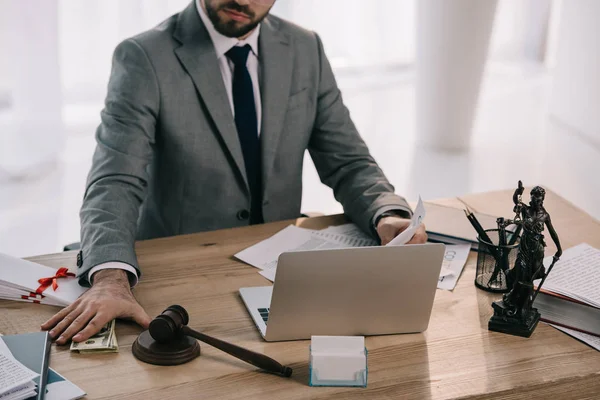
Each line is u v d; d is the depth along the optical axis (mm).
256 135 2275
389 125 5484
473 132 5059
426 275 1520
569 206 2211
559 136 5289
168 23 2209
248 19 2123
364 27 6219
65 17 5195
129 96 2076
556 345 1569
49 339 1497
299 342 1554
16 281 1703
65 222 3982
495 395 1417
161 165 2209
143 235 2322
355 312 1544
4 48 4543
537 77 6617
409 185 4449
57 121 4656
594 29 5047
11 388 1282
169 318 1469
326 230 2086
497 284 1769
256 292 1732
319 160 2400
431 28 4840
